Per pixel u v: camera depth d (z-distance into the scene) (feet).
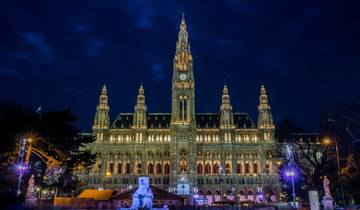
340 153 256.73
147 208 179.63
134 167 578.25
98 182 565.12
